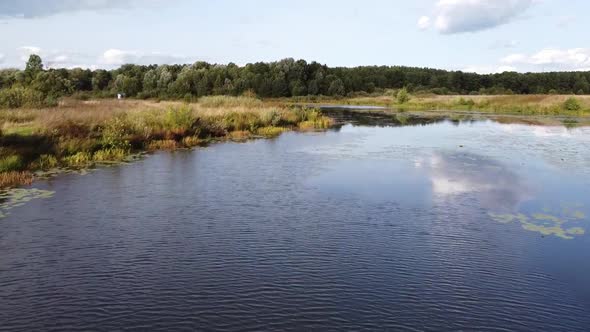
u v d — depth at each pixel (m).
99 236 13.19
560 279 10.94
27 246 12.39
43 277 10.67
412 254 12.24
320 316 9.17
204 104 53.72
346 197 17.53
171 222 14.42
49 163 22.30
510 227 14.47
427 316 9.22
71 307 9.40
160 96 80.06
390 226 14.39
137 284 10.39
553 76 130.50
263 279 10.72
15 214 14.90
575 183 20.38
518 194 18.38
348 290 10.24
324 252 12.28
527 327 8.90
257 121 40.09
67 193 17.45
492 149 30.02
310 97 108.31
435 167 23.50
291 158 25.52
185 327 8.73
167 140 29.47
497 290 10.34
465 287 10.46
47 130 25.31
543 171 22.88
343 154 27.16
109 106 41.09
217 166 22.92
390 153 27.80
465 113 68.00
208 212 15.48
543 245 13.02
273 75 114.88
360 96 120.69
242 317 9.09
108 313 9.20
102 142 25.98
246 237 13.27
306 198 17.31
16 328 8.63
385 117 58.78
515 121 52.97
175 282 10.50
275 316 9.15
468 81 134.75
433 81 134.88
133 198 16.97
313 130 41.25
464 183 20.03
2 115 29.39
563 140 35.00
